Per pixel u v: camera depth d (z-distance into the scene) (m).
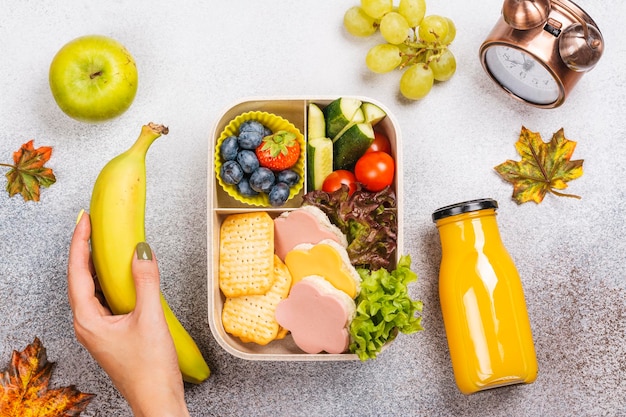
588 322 1.29
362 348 1.06
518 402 1.28
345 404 1.27
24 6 1.32
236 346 1.15
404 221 1.29
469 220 1.13
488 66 1.26
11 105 1.31
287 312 1.11
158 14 1.32
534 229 1.30
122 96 1.18
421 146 1.31
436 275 1.28
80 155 1.30
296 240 1.13
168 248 1.28
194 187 1.29
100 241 1.07
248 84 1.31
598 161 1.31
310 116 1.15
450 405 1.27
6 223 1.29
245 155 1.11
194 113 1.30
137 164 1.09
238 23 1.32
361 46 1.32
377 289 1.07
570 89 1.18
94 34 1.26
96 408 1.27
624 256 1.30
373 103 1.15
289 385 1.27
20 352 1.27
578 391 1.28
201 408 1.26
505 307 1.13
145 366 1.00
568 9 1.11
